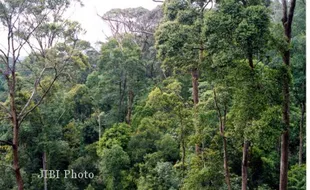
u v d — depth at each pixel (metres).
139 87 39.00
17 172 15.55
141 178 24.92
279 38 11.77
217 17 11.84
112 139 30.97
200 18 17.45
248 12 11.41
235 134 14.45
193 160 18.53
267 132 11.51
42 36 19.58
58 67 23.27
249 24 11.21
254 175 22.02
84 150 33.78
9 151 27.88
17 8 15.98
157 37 19.45
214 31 12.00
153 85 38.69
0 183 26.44
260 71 12.33
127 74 38.56
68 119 35.75
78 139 34.34
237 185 18.53
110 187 28.53
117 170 28.61
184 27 16.06
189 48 15.23
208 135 17.34
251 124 12.13
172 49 16.12
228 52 11.96
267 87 11.94
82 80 49.59
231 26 11.56
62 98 32.28
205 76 14.82
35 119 28.25
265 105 11.84
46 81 28.53
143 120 30.58
